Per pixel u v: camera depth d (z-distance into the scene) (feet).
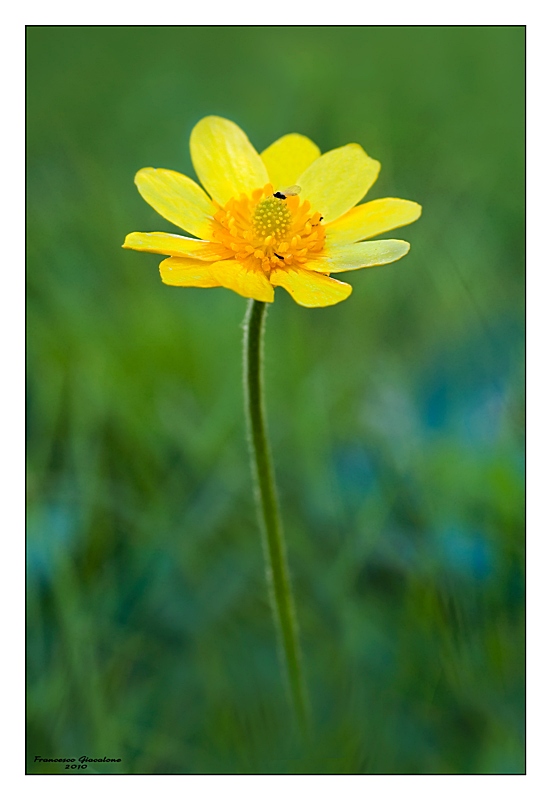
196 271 0.71
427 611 0.83
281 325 1.00
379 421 0.93
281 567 0.76
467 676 0.82
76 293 1.00
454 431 0.92
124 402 0.91
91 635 0.82
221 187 0.77
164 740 0.81
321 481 0.90
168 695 0.83
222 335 0.98
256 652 0.85
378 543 0.87
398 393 0.96
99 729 0.80
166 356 0.96
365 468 0.91
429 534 0.86
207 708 0.82
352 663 0.83
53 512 0.87
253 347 0.73
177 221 0.74
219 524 0.89
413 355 0.99
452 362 0.97
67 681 0.81
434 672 0.82
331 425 0.94
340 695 0.82
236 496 0.91
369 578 0.87
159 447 0.91
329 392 0.95
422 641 0.82
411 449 0.89
